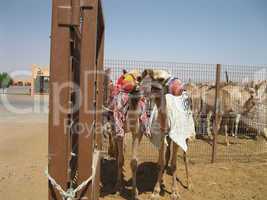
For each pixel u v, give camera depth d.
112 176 7.45
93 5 2.57
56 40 2.46
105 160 8.50
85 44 2.61
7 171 7.44
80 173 2.73
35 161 8.35
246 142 12.46
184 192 6.57
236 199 6.35
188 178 6.75
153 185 6.91
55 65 2.47
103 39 5.18
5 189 6.32
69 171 2.67
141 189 6.65
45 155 8.98
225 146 11.70
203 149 11.12
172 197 6.10
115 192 6.39
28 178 6.98
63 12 2.44
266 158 9.95
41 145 10.21
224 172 7.99
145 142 11.63
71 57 2.62
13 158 8.63
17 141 10.73
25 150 9.52
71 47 2.63
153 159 9.12
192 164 8.84
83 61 2.63
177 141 5.67
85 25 2.59
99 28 4.72
